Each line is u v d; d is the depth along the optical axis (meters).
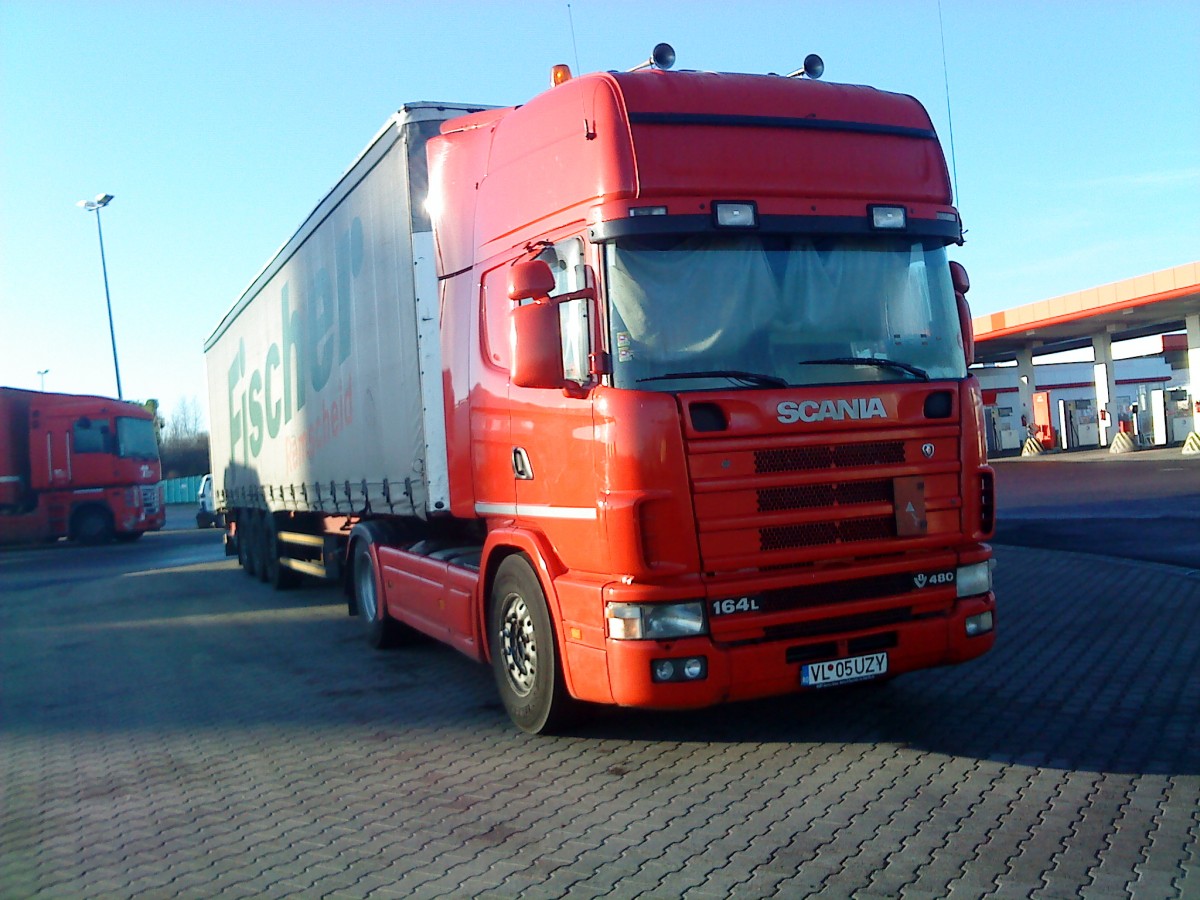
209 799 5.71
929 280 5.89
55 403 29.08
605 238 5.28
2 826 5.46
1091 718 6.04
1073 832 4.43
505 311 6.42
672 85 5.58
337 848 4.81
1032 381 38.94
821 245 5.64
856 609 5.36
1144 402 37.12
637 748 6.02
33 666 10.45
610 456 5.14
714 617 5.11
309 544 12.98
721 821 4.80
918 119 6.11
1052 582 10.64
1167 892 3.84
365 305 9.20
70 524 28.97
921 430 5.57
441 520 8.36
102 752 6.86
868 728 6.13
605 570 5.21
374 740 6.68
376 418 8.99
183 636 11.69
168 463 75.38
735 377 5.27
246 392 15.45
